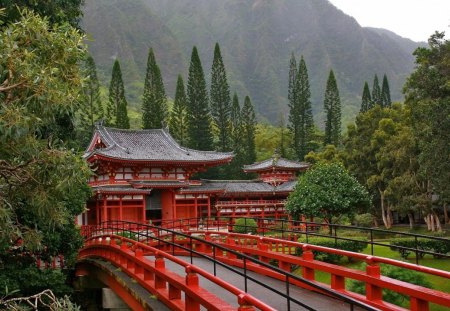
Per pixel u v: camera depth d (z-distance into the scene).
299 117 85.25
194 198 47.50
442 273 9.16
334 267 11.95
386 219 53.47
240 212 51.75
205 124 70.00
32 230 8.87
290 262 13.85
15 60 6.65
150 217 47.22
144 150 45.53
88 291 23.03
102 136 45.19
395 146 47.97
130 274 15.24
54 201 7.98
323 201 32.97
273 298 11.76
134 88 165.12
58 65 7.58
